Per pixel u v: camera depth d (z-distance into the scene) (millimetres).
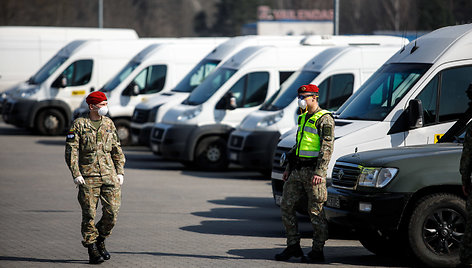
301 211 24312
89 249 18359
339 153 23578
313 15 115688
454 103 23906
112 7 195250
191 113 38750
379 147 23672
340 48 32844
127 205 28312
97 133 18359
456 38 24328
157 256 19281
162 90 48781
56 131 57125
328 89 31953
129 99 48781
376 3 155750
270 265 18234
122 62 56281
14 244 20875
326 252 20156
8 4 177625
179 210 27250
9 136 57750
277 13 115625
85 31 66000
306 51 38500
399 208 17547
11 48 64125
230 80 38281
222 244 21000
